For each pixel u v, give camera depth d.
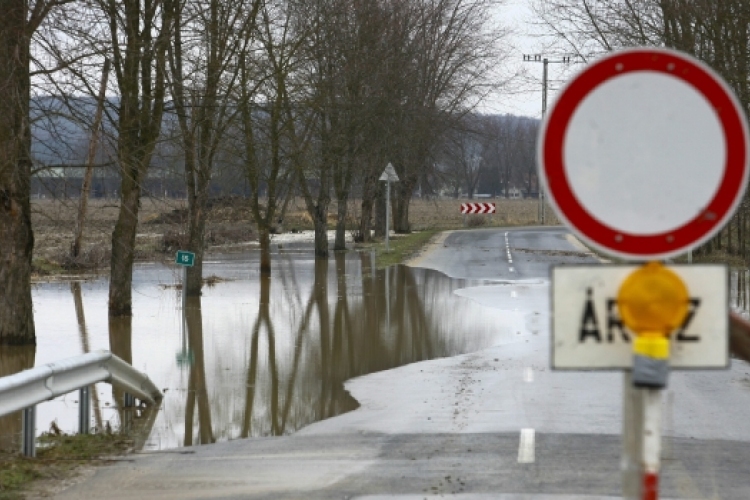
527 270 81.19
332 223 168.88
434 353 40.78
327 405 30.45
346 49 84.94
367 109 89.69
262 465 20.80
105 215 137.00
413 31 119.88
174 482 19.09
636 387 7.85
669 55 7.94
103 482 19.16
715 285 8.03
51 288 73.31
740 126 7.90
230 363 39.12
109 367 27.22
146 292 68.06
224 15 57.62
